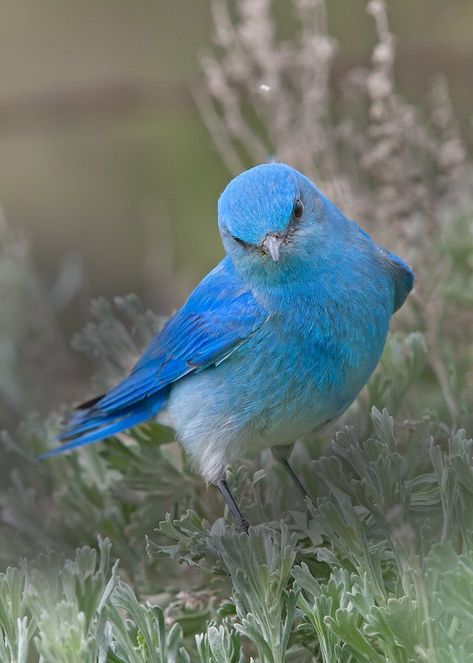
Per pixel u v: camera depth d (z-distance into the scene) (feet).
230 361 32.83
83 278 52.80
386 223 38.78
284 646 23.00
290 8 54.08
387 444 25.23
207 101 50.60
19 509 33.27
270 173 32.71
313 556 26.37
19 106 53.52
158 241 51.60
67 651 21.91
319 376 32.30
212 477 32.27
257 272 32.32
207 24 58.80
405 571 22.09
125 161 56.18
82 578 22.81
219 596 28.48
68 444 33.96
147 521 31.81
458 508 23.36
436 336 34.30
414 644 20.95
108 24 60.18
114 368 37.29
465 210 37.68
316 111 41.75
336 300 32.07
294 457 33.86
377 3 39.86
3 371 42.68
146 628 23.24
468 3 52.70
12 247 45.91
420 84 50.75
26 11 61.21
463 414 32.14
